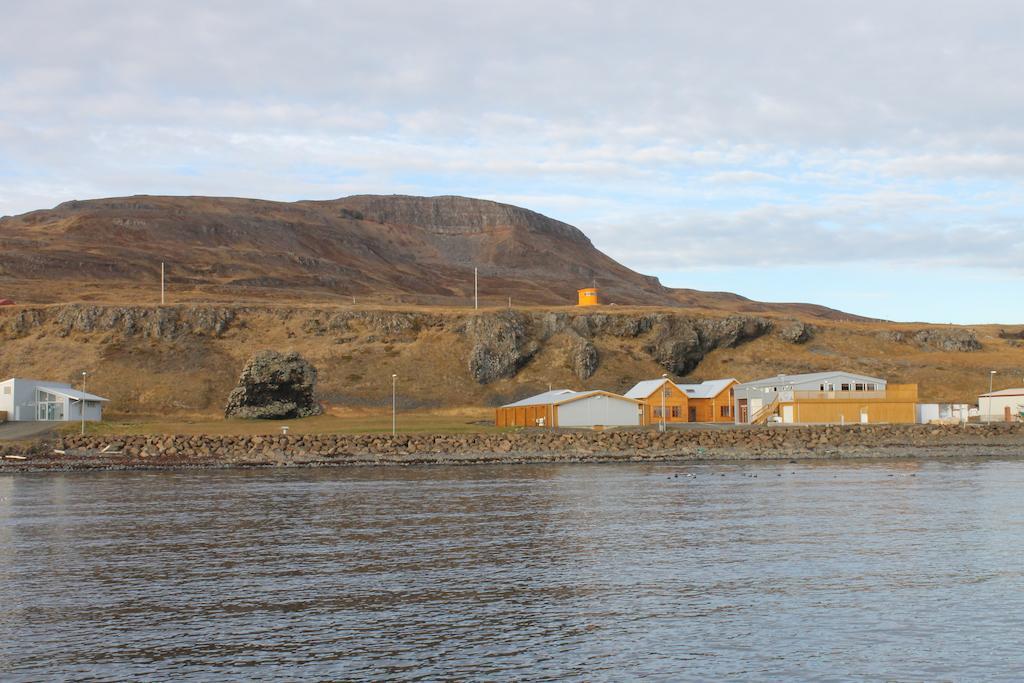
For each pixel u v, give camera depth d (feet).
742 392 470.39
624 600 119.55
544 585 127.95
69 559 147.64
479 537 165.78
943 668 93.15
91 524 183.11
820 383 444.14
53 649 100.27
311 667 94.32
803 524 179.11
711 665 94.43
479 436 370.53
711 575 133.59
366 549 154.61
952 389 564.71
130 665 94.99
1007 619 110.01
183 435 364.17
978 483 250.98
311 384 473.26
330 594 123.44
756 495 226.17
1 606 118.01
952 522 180.65
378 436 367.04
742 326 623.36
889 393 443.73
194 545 159.22
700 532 170.19
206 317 583.17
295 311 604.08
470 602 119.03
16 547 158.30
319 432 392.06
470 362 553.64
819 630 106.01
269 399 464.24
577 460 341.00
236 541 163.02
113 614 114.01
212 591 125.29
